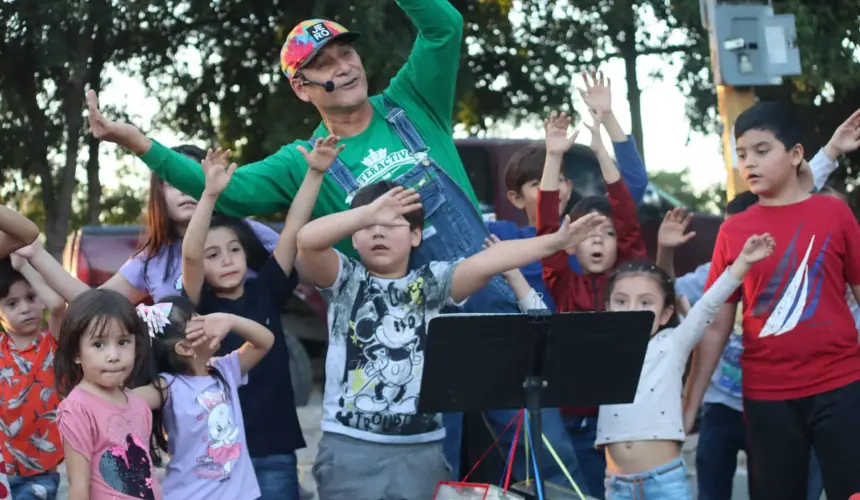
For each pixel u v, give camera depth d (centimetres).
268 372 695
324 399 676
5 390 741
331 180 735
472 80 2491
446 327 579
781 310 691
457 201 737
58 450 755
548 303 809
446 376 593
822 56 2153
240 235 713
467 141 1524
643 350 623
